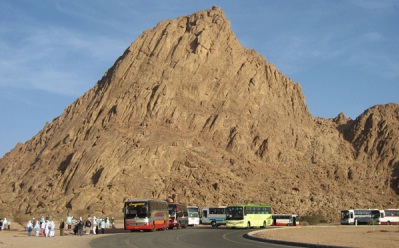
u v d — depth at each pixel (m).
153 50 143.12
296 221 101.12
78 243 52.16
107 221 88.06
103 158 117.69
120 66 142.25
